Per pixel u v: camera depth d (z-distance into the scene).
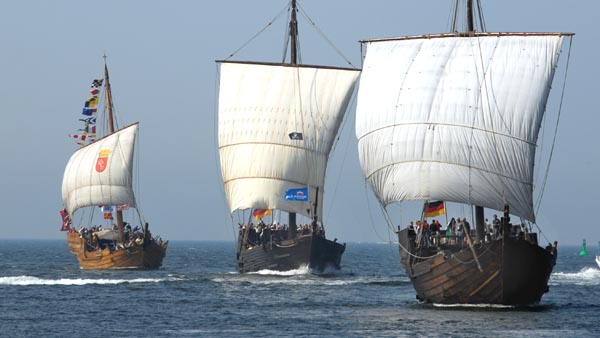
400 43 175.75
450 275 147.50
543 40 166.25
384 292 186.50
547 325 134.25
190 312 154.25
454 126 164.00
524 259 143.12
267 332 131.75
